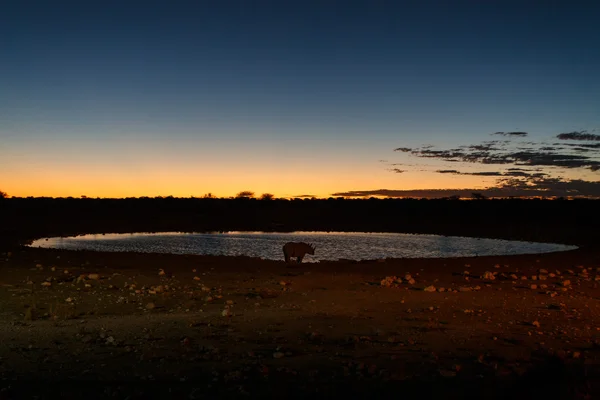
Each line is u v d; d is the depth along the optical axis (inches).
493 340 374.9
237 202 3592.5
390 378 287.3
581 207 3198.8
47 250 1024.2
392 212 3171.8
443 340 375.2
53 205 3002.0
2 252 959.6
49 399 256.2
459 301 544.7
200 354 341.1
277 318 455.2
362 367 309.4
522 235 2070.6
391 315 469.7
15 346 359.6
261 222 2667.3
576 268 835.4
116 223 2383.1
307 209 3208.7
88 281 664.4
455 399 250.2
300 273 779.4
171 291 606.5
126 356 336.5
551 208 3208.7
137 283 661.9
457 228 2432.3
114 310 498.3
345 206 3440.0
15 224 2165.4
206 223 2529.5
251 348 355.6
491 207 3344.0
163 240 1697.8
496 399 246.1
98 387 275.4
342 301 548.1
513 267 844.6
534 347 356.8
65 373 300.8
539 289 629.3
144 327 418.9
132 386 276.5
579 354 331.3
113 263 854.5
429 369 305.7
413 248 1541.6
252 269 819.4
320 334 394.3
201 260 908.6
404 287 645.9
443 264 878.4
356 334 394.9
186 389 272.5
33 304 513.7
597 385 248.8
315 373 298.4
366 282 689.6
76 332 402.3
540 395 238.8
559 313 480.7
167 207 3144.7
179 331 404.8
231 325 426.9
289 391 267.1
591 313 482.6
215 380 287.0
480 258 965.8
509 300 551.2
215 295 581.0
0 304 517.7
